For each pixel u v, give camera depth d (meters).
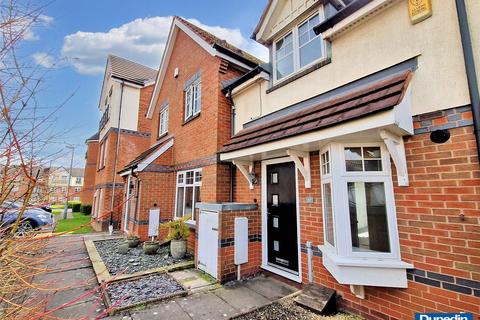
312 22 5.27
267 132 4.91
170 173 9.67
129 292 4.61
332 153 3.76
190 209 8.16
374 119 2.91
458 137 2.90
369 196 3.60
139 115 15.62
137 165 9.06
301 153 4.62
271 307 3.94
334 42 4.57
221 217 5.28
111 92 15.73
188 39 9.51
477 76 2.81
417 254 3.12
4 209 2.33
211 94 7.50
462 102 2.91
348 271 3.41
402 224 3.28
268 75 6.10
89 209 20.97
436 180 3.03
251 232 5.67
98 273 5.58
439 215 2.98
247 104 6.75
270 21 6.12
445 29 3.13
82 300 4.32
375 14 3.93
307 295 4.07
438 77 3.13
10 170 2.21
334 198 3.68
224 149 6.00
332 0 4.83
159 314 3.80
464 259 2.76
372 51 3.94
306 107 4.95
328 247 4.05
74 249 8.31
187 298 4.36
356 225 3.60
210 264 5.46
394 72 3.59
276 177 5.63
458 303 2.76
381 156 3.58
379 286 3.36
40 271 2.65
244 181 6.52
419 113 3.23
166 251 7.88
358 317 3.64
